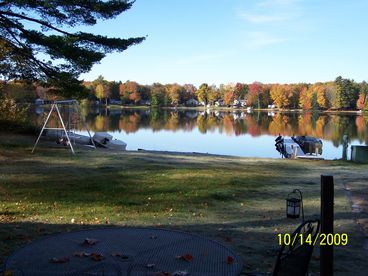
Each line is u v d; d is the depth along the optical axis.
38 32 18.28
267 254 5.81
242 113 110.12
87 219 7.78
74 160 16.02
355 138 43.78
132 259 3.79
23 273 3.47
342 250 6.16
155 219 7.93
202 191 10.83
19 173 12.86
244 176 13.56
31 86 21.28
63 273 3.47
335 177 14.02
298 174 14.70
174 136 42.75
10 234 6.56
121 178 12.46
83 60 18.30
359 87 114.56
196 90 153.00
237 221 7.90
